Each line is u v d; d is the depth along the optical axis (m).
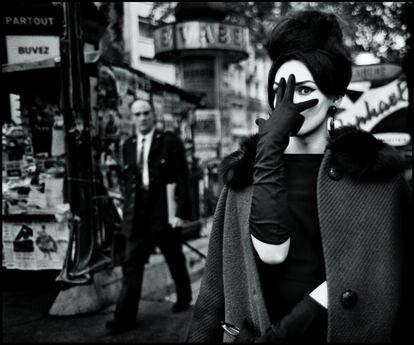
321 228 1.16
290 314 1.16
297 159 1.29
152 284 5.23
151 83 6.14
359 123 5.42
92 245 4.53
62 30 4.33
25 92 4.93
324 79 1.22
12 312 4.38
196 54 10.05
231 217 1.35
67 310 4.29
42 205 4.94
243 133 20.58
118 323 3.90
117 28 8.59
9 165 5.01
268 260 1.19
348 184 1.19
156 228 4.09
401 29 4.65
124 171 4.24
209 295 1.45
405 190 1.22
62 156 4.98
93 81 5.18
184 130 7.61
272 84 1.31
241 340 1.24
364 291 1.14
